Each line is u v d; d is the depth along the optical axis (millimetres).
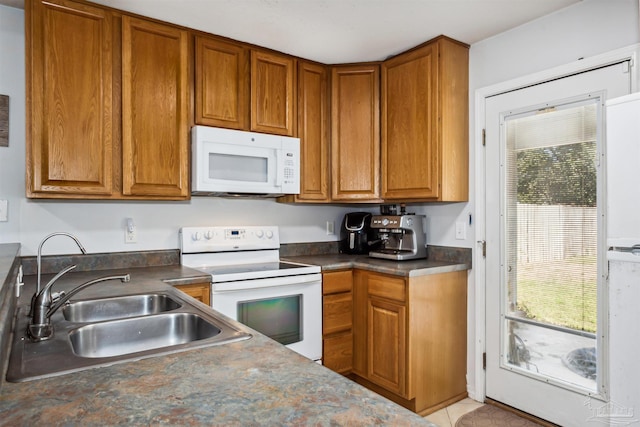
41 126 1912
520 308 2371
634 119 1512
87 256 2287
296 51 2682
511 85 2393
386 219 2852
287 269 2463
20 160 2141
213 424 632
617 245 1557
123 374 841
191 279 2086
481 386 2559
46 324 1137
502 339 2453
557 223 2193
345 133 2877
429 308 2422
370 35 2443
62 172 1964
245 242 2754
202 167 2299
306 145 2803
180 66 2295
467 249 2625
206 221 2725
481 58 2559
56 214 2230
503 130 2449
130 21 2145
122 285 1838
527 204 2340
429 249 2869
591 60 2043
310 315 2527
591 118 2053
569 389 2121
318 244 3213
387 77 2779
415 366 2352
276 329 2400
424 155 2547
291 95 2721
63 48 1974
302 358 942
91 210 2326
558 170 2189
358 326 2682
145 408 689
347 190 2869
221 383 795
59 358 929
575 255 2111
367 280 2613
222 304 2189
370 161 2836
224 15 2189
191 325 1350
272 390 763
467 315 2641
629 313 1523
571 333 2129
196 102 2367
